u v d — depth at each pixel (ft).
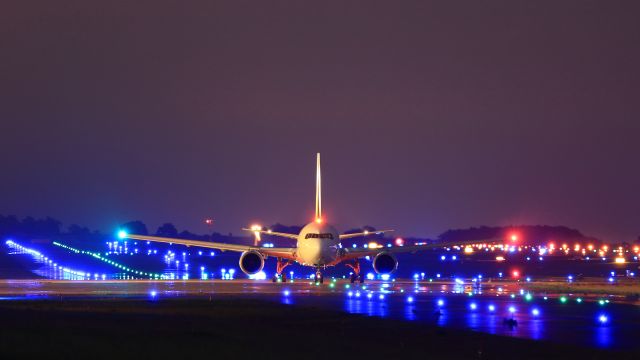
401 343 122.31
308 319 151.53
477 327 144.05
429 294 224.12
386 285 276.41
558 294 225.76
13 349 96.73
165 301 186.70
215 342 113.39
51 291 230.89
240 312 161.27
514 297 212.23
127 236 298.97
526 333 136.46
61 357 93.71
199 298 201.46
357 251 288.92
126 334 116.78
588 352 116.06
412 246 296.10
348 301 197.06
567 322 152.25
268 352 107.34
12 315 139.54
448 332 134.41
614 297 214.48
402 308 178.70
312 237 273.95
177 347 106.22
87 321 133.28
